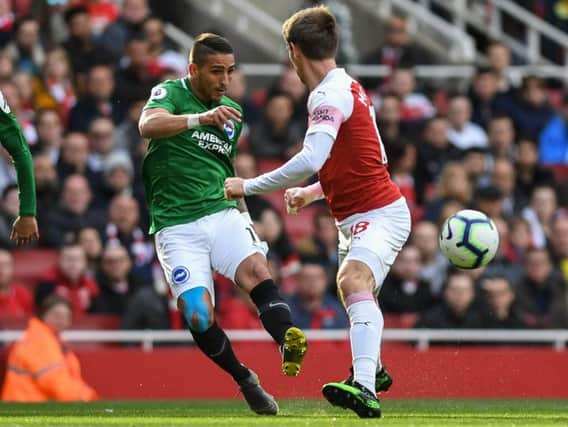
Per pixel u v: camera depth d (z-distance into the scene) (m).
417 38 68.50
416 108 59.22
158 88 28.67
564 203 57.47
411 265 48.09
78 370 42.03
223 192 28.92
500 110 60.16
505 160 56.47
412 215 54.97
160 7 66.56
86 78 56.75
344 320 46.66
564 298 49.62
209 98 28.83
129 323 46.22
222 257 28.42
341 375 41.97
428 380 41.62
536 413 30.30
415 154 56.31
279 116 55.97
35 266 50.81
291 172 25.78
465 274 48.69
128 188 52.19
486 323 47.09
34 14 61.00
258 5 68.88
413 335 44.81
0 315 47.56
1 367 42.12
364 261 26.30
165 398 42.72
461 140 59.03
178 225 28.53
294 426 23.58
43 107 56.00
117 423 24.84
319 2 62.44
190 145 28.61
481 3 71.75
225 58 28.44
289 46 26.89
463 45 67.94
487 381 42.03
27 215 28.52
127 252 49.31
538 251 49.69
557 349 44.38
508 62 66.50
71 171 52.16
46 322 41.41
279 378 42.06
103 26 62.25
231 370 28.44
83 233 48.69
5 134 28.08
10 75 55.12
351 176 26.62
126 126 55.09
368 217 26.67
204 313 27.94
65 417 27.94
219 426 23.69
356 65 63.94
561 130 60.75
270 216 49.75
